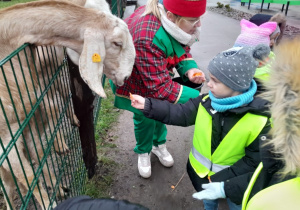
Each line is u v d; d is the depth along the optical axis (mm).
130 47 1875
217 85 1673
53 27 1640
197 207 2518
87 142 2494
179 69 2377
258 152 1640
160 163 3012
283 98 989
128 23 2227
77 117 2336
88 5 1962
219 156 1781
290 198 976
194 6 1857
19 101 1681
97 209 964
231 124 1689
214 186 1681
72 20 1674
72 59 2043
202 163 1884
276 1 12008
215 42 7219
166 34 1962
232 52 1649
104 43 1770
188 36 1944
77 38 1736
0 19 1587
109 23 1760
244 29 2557
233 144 1692
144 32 1940
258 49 1649
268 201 1021
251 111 1618
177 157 3131
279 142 1029
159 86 2006
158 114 1930
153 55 1943
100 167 2916
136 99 1949
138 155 2998
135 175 2854
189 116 1965
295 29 8445
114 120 3803
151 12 2006
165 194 2648
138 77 2143
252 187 1405
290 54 998
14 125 1710
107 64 1876
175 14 1904
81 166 2689
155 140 2881
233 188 1624
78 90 2207
